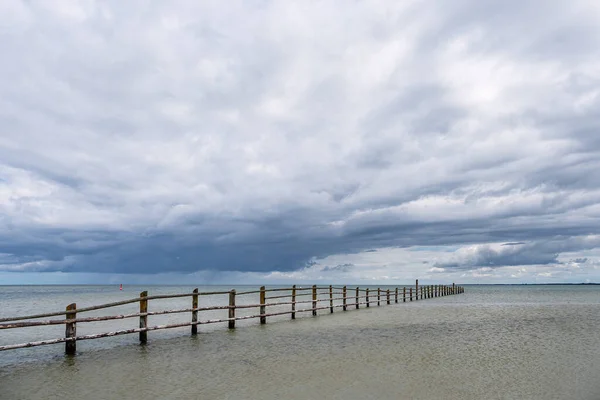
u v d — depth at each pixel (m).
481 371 8.33
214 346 11.48
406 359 9.59
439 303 36.81
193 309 13.60
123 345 11.81
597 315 23.27
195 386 7.21
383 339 12.83
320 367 8.70
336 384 7.29
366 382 7.43
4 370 8.70
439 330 15.28
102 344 12.08
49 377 7.99
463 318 20.47
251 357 9.85
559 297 60.78
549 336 13.81
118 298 55.59
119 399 6.50
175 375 8.05
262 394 6.69
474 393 6.74
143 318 11.80
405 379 7.65
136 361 9.45
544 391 6.86
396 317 20.55
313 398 6.46
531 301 44.81
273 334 13.95
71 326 10.13
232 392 6.82
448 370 8.41
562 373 8.16
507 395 6.63
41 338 15.07
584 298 56.59
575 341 12.65
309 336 13.47
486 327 16.45
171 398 6.52
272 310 28.05
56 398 6.64
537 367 8.73
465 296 59.94
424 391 6.85
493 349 11.05
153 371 8.41
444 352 10.55
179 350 10.87
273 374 8.07
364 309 26.70
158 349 11.05
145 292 11.90
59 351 11.34
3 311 30.34
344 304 24.86
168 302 46.50
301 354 10.23
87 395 6.77
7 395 6.85
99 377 7.94
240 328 15.68
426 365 8.91
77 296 64.75
